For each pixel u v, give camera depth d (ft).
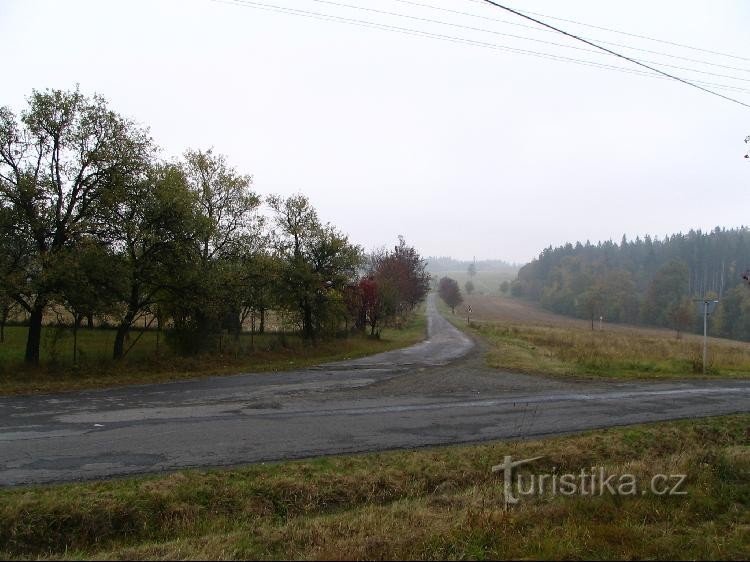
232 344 72.74
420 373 59.82
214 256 73.20
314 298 90.12
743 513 20.59
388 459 26.30
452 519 19.17
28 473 22.98
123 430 30.81
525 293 504.84
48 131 53.11
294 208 90.63
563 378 57.62
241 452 26.86
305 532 17.83
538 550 16.46
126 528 19.35
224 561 15.53
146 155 60.13
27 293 49.32
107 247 57.00
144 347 71.67
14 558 16.78
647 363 69.92
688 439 32.78
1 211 49.06
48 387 44.80
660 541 17.38
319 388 48.19
